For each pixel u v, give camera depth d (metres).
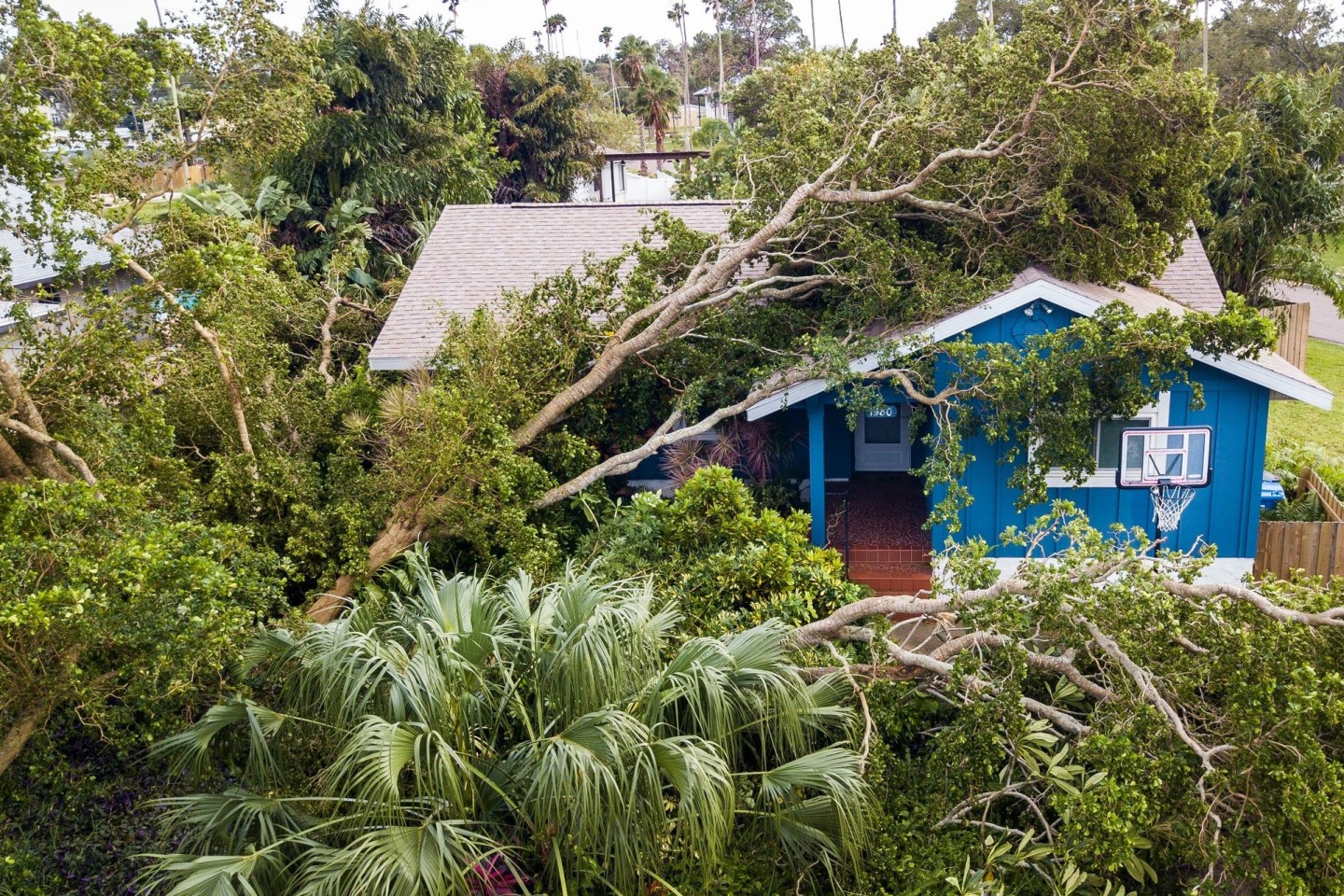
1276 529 11.68
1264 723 6.21
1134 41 11.49
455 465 10.22
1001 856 6.88
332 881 5.55
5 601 6.01
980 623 7.51
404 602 8.77
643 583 9.08
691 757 6.04
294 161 24.30
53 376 8.26
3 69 8.08
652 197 42.03
